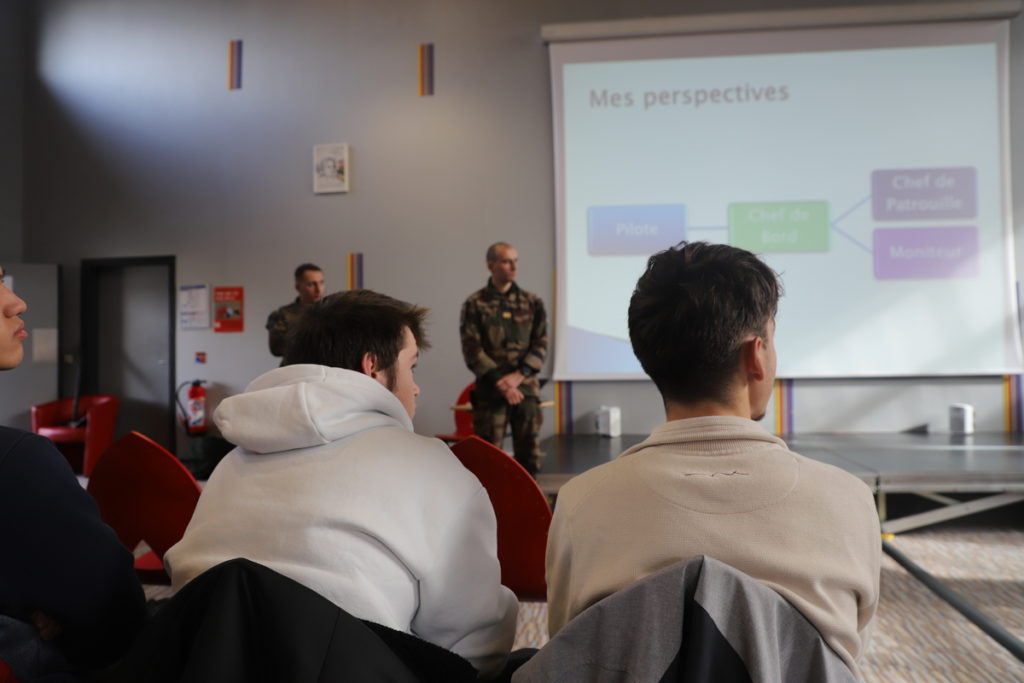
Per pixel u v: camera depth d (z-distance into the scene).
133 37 6.26
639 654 0.65
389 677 0.64
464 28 5.75
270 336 4.91
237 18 6.08
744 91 5.38
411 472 0.89
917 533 3.88
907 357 5.24
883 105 5.28
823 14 5.27
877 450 4.41
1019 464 3.76
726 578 0.65
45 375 6.27
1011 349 5.16
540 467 4.02
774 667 0.64
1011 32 5.25
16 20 6.42
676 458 0.79
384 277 5.81
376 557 0.83
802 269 5.32
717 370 0.81
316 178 5.89
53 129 6.38
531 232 5.64
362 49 5.88
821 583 0.70
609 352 5.46
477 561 0.91
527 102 5.67
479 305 4.12
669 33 5.39
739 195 5.38
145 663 0.62
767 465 0.76
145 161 6.21
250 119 6.04
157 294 6.45
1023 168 5.23
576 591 0.79
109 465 1.83
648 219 5.44
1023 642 2.38
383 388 0.98
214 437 5.58
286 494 0.86
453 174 5.75
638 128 5.46
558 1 5.64
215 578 0.62
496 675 0.98
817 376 5.29
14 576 0.81
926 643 2.45
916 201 5.24
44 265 6.26
